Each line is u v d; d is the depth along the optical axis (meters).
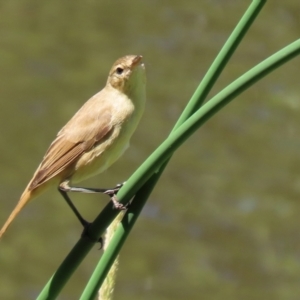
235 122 16.67
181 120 5.34
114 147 7.25
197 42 19.05
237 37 5.28
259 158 15.88
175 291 13.16
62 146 7.14
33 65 17.81
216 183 15.22
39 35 18.97
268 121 16.75
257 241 14.20
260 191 15.16
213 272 13.55
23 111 16.44
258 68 5.03
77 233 13.95
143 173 5.36
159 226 14.26
